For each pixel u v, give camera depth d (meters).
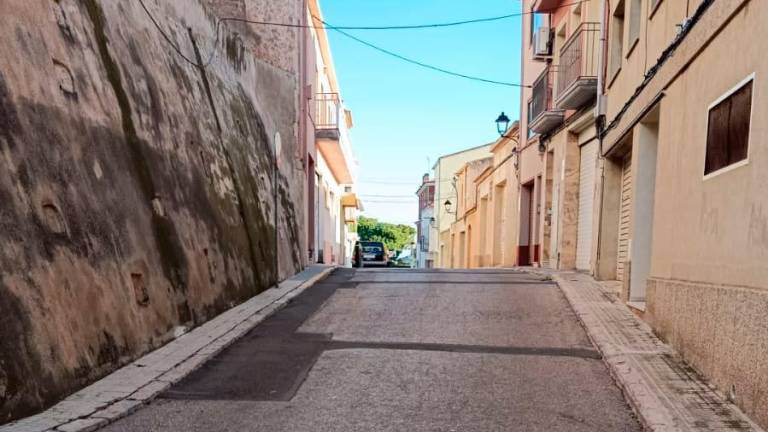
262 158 10.66
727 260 4.06
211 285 6.92
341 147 18.89
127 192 5.31
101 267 4.61
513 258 18.94
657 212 6.09
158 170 6.08
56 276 4.00
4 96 3.95
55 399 3.79
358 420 3.91
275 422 3.86
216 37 9.56
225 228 7.78
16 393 3.43
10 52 4.14
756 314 3.49
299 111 13.43
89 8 5.55
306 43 14.52
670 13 6.07
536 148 15.84
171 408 4.08
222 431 3.69
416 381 4.78
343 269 14.69
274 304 7.97
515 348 5.84
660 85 6.08
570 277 10.62
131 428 3.68
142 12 6.85
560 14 14.30
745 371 3.65
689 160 5.00
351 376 4.92
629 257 7.61
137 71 6.23
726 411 3.74
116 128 5.41
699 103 4.79
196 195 7.00
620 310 7.25
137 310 5.09
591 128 11.47
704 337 4.41
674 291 5.27
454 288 9.88
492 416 3.98
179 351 5.34
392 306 8.20
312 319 7.30
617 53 9.48
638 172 7.37
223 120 8.95
